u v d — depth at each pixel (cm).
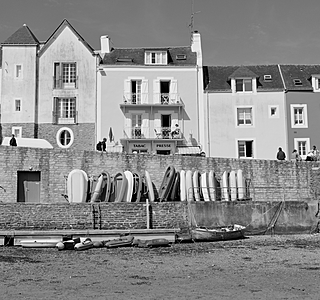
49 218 2370
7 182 2622
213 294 1277
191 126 3738
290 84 3875
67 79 3759
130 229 2380
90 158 2698
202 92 3781
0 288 1353
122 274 1562
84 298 1234
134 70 3775
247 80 3819
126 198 2589
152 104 3694
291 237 2461
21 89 3703
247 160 2800
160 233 2273
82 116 3697
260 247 2150
